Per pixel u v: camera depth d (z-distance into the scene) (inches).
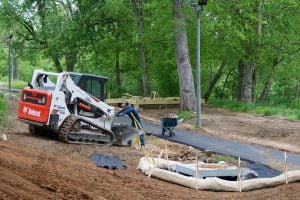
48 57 1846.7
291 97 1694.1
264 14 1369.3
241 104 1398.9
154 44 1557.6
